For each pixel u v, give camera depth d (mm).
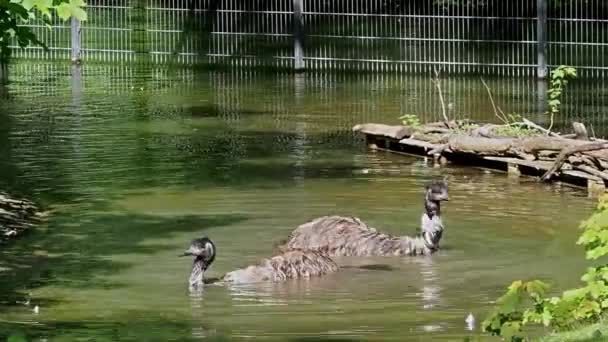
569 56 33250
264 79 31750
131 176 19234
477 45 35188
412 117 21891
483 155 19859
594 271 9828
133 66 34156
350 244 14656
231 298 12797
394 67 33312
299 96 28688
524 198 17516
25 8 12461
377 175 19312
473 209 16844
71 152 21375
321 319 12008
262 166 20125
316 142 22594
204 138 22969
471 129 21234
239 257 14352
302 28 33812
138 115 25812
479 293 12867
